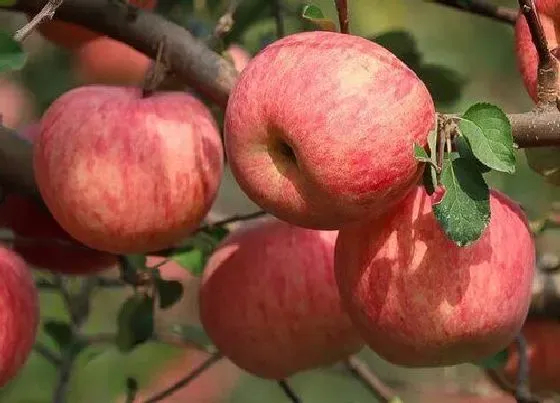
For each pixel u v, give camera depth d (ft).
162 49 3.50
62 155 3.36
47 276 4.48
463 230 3.03
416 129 3.04
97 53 4.39
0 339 3.38
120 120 3.36
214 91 3.49
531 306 4.07
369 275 3.20
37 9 3.56
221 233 3.81
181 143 3.37
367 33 4.60
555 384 4.14
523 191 4.46
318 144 3.02
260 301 3.56
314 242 3.59
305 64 3.05
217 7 4.09
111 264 3.85
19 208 3.76
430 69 3.70
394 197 3.07
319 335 3.58
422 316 3.18
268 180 3.10
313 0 3.83
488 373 4.09
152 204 3.36
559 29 3.37
